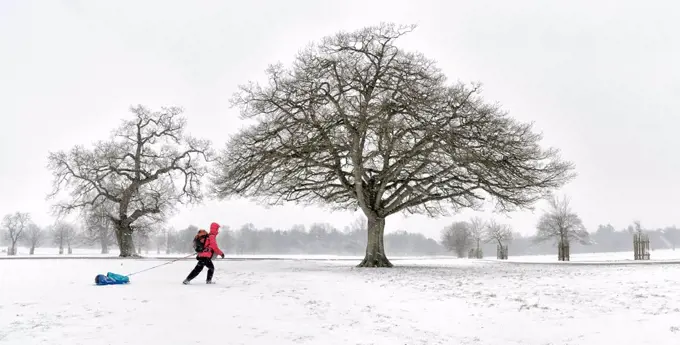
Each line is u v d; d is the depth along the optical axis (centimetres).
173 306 940
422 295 1155
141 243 7925
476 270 2070
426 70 2364
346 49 2367
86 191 4184
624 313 841
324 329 798
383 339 751
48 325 762
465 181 2409
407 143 2309
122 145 4306
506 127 2253
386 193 2759
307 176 2520
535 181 2319
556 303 978
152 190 4459
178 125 4428
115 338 682
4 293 1099
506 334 779
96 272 1722
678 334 683
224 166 2481
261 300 1044
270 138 2361
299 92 2323
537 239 6506
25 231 8994
